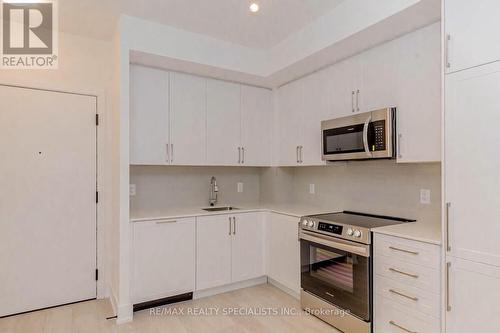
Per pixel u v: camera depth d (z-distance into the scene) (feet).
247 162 11.71
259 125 12.03
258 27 9.16
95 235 10.03
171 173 11.59
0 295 8.72
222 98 11.18
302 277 9.13
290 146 11.41
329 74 9.70
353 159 8.75
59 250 9.50
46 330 8.04
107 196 10.23
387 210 9.23
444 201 5.83
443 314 5.89
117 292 8.85
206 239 10.09
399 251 6.71
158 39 8.95
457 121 5.64
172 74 10.19
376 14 7.00
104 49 10.25
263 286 11.07
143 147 9.62
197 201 12.10
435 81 6.90
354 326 7.55
